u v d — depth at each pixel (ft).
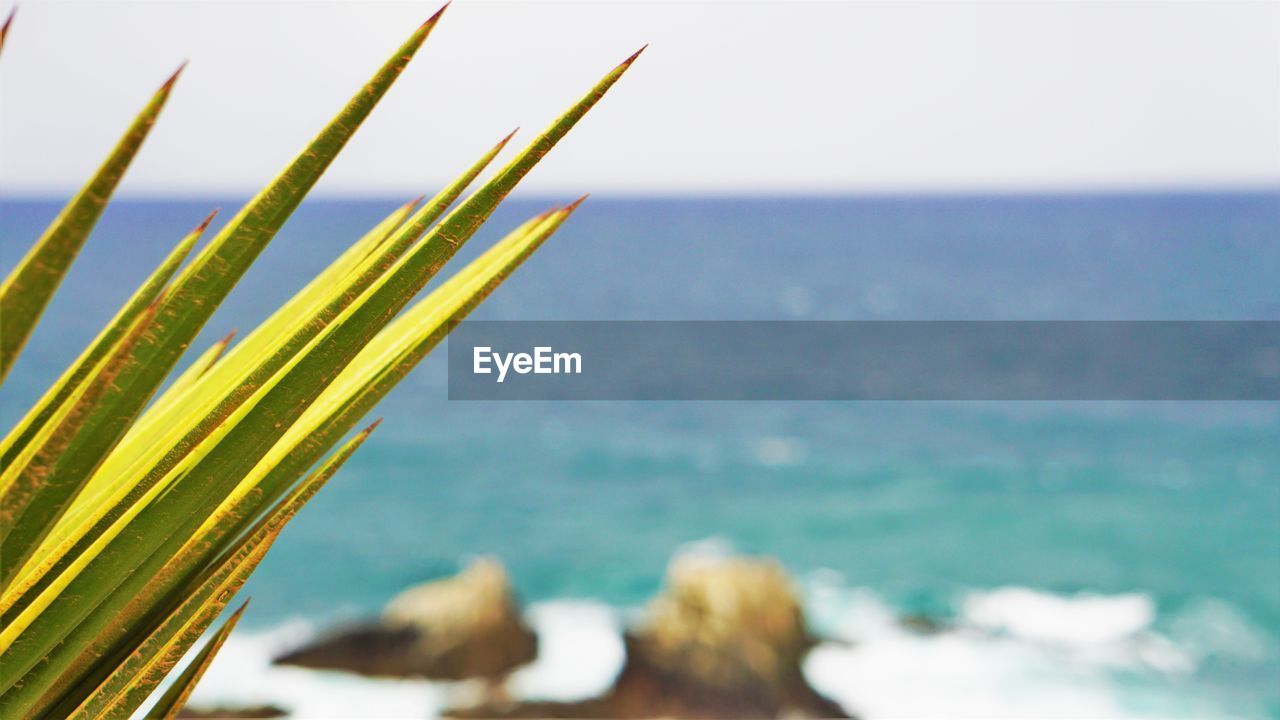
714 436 85.66
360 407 1.59
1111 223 271.08
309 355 1.42
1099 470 72.43
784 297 163.43
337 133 1.37
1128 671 39.47
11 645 1.32
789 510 66.69
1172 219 279.28
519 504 69.00
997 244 224.53
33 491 1.15
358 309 1.43
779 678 36.09
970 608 48.06
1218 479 68.80
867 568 55.57
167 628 1.46
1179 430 81.46
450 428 86.58
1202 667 39.86
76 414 1.15
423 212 1.54
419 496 70.03
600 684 36.78
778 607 36.96
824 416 91.20
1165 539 57.82
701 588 37.35
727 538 61.98
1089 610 47.32
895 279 178.09
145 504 1.39
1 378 1.05
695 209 363.56
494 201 1.45
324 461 1.60
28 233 206.90
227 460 1.42
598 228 278.67
